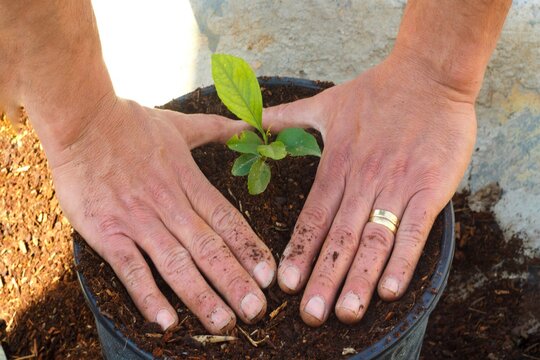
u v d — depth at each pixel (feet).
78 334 2.65
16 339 2.65
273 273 2.16
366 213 2.20
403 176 2.22
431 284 2.09
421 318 2.05
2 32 2.02
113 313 2.08
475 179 2.89
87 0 2.11
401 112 2.30
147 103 2.98
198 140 2.41
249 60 2.96
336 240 2.16
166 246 2.16
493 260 2.84
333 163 2.28
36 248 2.72
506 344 2.78
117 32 2.96
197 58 2.97
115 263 2.15
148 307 2.10
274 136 2.45
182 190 2.26
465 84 2.29
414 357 2.33
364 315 2.11
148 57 2.97
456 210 2.90
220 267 2.13
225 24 2.94
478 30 2.19
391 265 2.12
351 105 2.35
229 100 2.17
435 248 2.18
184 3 2.93
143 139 2.27
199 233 2.18
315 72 2.96
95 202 2.21
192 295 2.11
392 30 2.82
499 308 2.81
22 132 2.87
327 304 2.09
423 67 2.29
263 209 2.31
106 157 2.23
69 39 2.06
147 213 2.21
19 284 2.69
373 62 2.89
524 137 2.77
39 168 2.83
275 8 2.90
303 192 2.35
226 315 2.08
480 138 2.84
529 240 2.80
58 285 2.69
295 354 2.05
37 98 2.13
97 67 2.17
